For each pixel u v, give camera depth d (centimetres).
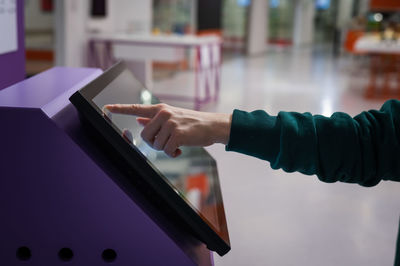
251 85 802
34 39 977
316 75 964
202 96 691
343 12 1945
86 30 659
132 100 71
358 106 655
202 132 56
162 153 65
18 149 52
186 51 976
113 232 53
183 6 978
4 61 166
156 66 944
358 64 1164
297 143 56
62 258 55
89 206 53
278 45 1752
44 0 1101
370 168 58
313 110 615
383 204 303
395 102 61
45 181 53
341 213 284
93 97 54
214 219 63
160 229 53
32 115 51
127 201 52
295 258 221
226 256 215
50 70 88
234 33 1514
